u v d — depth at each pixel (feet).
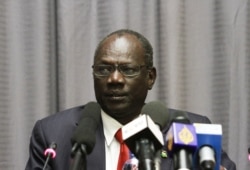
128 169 6.24
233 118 9.57
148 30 9.77
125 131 4.31
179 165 3.94
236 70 9.64
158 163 4.15
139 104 6.86
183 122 4.43
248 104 9.59
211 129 4.20
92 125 5.34
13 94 9.62
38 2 9.64
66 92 9.62
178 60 9.66
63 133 7.21
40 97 9.54
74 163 4.65
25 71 9.66
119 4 9.80
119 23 9.76
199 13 9.87
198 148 4.09
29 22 9.70
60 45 9.68
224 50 9.71
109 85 6.57
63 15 9.71
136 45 6.77
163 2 9.68
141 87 6.77
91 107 6.07
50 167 6.95
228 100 9.62
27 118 9.61
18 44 9.68
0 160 9.46
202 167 3.94
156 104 5.56
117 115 6.88
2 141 9.50
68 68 9.68
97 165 6.82
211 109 9.72
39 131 7.38
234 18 9.70
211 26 9.81
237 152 9.51
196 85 9.76
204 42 9.82
